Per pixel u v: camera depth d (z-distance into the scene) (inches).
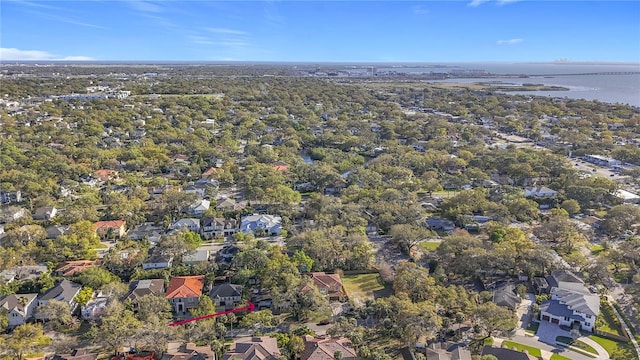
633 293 4547.2
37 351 3644.2
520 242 5187.0
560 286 4527.6
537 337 3961.6
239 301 4402.1
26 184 7234.3
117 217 6318.9
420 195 7819.9
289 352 3644.2
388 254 5580.7
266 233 6171.3
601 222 6412.4
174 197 6766.7
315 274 4835.1
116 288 4377.5
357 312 4205.2
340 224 5989.2
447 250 5118.1
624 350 3769.7
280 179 7869.1
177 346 3784.5
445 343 3821.4
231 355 3501.5
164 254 5172.2
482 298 4392.2
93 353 3629.4
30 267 4931.1
